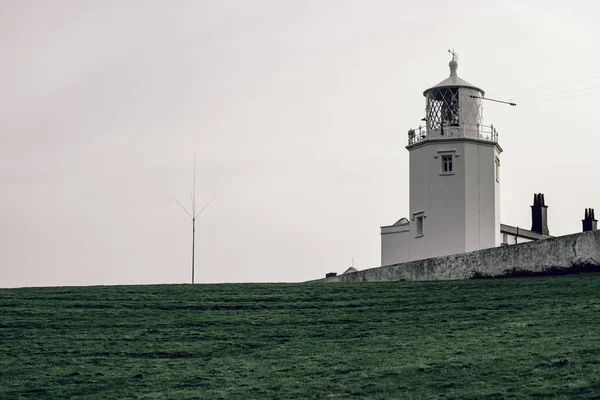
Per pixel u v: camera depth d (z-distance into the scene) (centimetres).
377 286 5203
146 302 4866
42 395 3291
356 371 3325
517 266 5156
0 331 4266
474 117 8381
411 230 8338
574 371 3006
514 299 4428
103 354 3841
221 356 3753
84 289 5338
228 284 5556
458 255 5438
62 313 4625
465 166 8144
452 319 4138
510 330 3744
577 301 4172
